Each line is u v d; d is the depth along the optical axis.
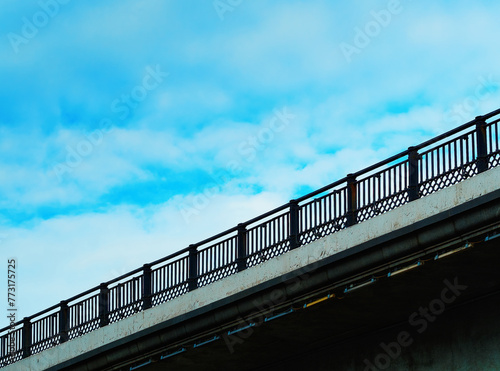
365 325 28.45
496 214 22.30
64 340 35.25
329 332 29.02
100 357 32.91
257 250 29.11
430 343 27.28
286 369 31.50
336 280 25.72
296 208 28.20
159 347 30.91
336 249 26.42
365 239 25.67
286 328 28.61
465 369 26.31
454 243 23.31
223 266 30.09
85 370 33.56
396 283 25.28
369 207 26.22
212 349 30.36
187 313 29.45
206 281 30.56
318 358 30.45
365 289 25.59
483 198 22.44
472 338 26.27
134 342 31.50
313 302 26.45
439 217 23.28
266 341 29.77
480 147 24.03
